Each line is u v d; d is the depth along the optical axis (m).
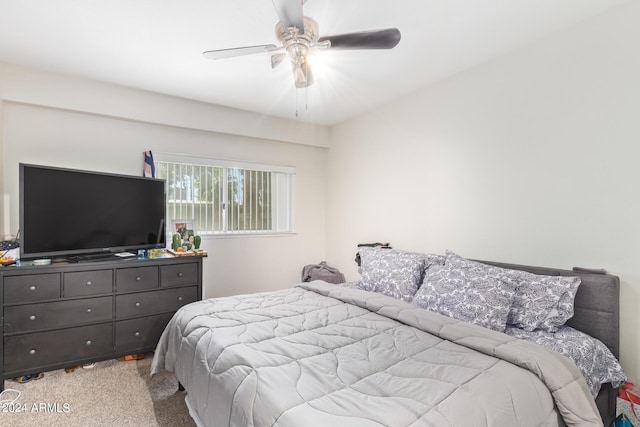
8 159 2.61
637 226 1.83
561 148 2.14
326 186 4.38
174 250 3.02
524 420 1.12
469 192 2.68
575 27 2.06
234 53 1.87
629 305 1.85
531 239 2.29
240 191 3.81
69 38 2.19
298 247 4.16
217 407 1.32
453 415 1.02
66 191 2.49
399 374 1.29
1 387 2.14
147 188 2.99
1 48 2.32
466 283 2.06
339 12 1.92
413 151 3.16
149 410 1.98
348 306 2.19
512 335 1.84
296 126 4.02
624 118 1.88
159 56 2.43
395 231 3.35
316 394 1.13
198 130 3.46
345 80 2.88
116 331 2.56
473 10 1.91
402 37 2.19
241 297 2.36
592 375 1.64
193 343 1.70
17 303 2.19
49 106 2.69
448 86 2.83
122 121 3.08
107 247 2.72
